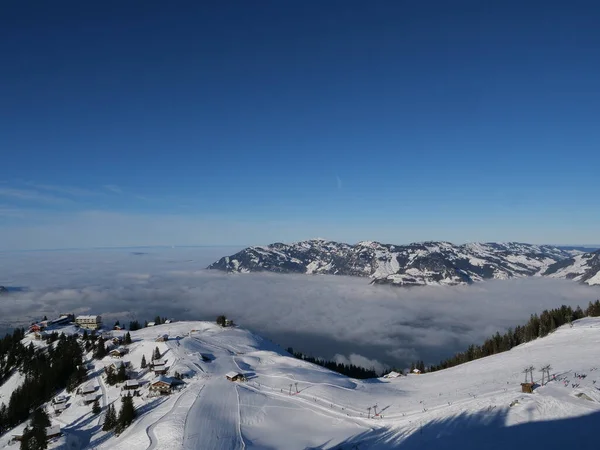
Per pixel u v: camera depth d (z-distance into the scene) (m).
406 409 86.38
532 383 77.19
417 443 61.06
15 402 118.75
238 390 107.12
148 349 156.12
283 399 100.62
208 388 109.00
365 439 71.94
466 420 64.56
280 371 128.38
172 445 74.75
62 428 101.12
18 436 100.31
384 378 139.25
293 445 75.19
